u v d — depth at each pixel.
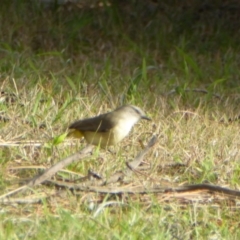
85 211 8.95
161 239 8.25
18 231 8.12
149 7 18.34
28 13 17.25
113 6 17.61
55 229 8.23
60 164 9.66
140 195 9.57
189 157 10.88
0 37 15.91
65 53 15.64
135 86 13.20
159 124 11.88
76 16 17.27
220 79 14.21
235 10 18.33
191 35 17.09
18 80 13.29
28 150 10.75
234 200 9.70
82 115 12.05
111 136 10.48
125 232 8.26
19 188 9.19
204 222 8.96
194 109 13.07
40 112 12.00
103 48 16.08
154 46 16.52
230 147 11.37
